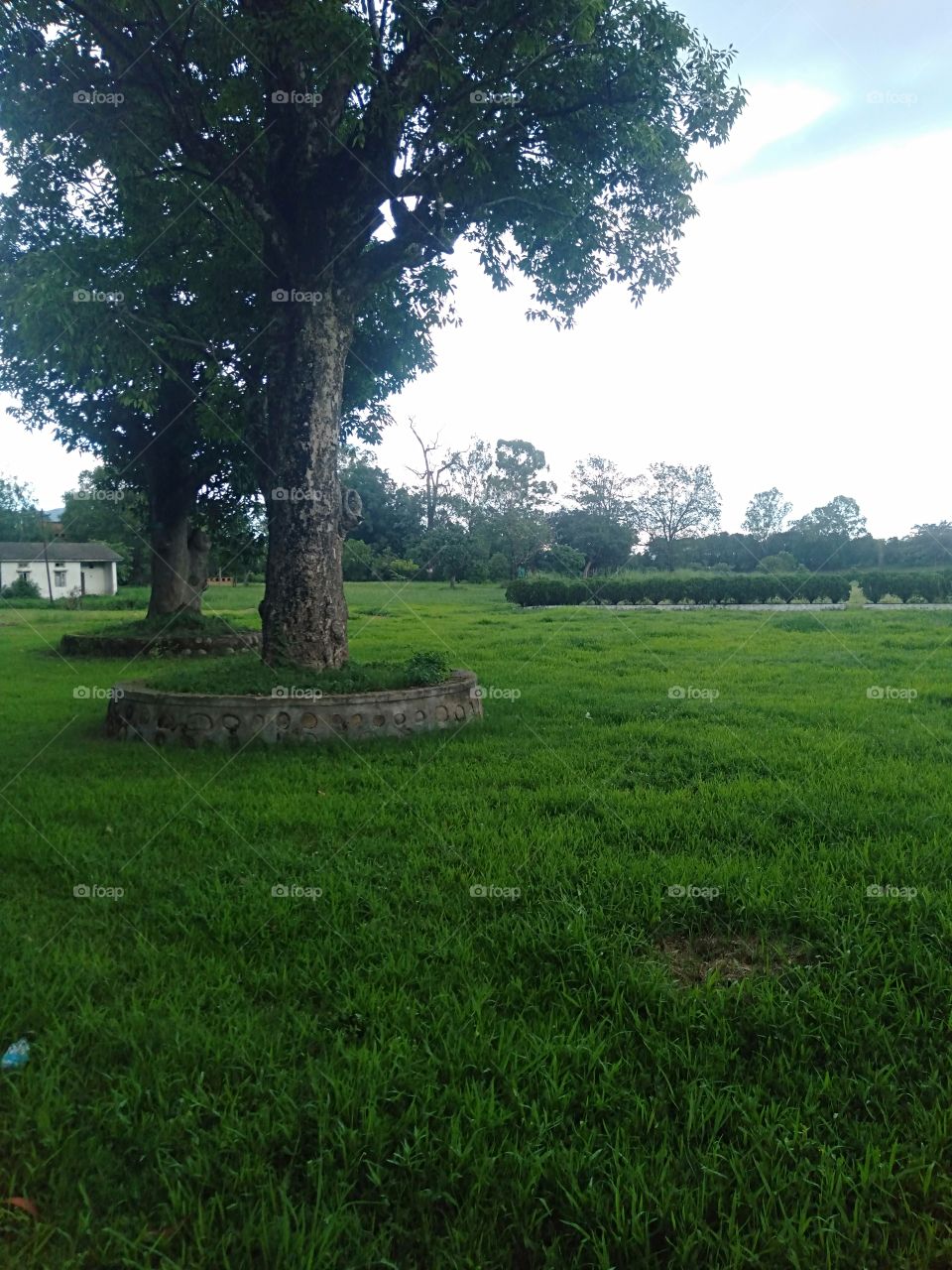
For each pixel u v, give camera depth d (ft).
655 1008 9.86
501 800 18.15
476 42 25.21
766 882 13.02
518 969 10.80
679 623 68.33
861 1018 9.50
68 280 31.27
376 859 14.65
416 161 27.02
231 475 54.24
